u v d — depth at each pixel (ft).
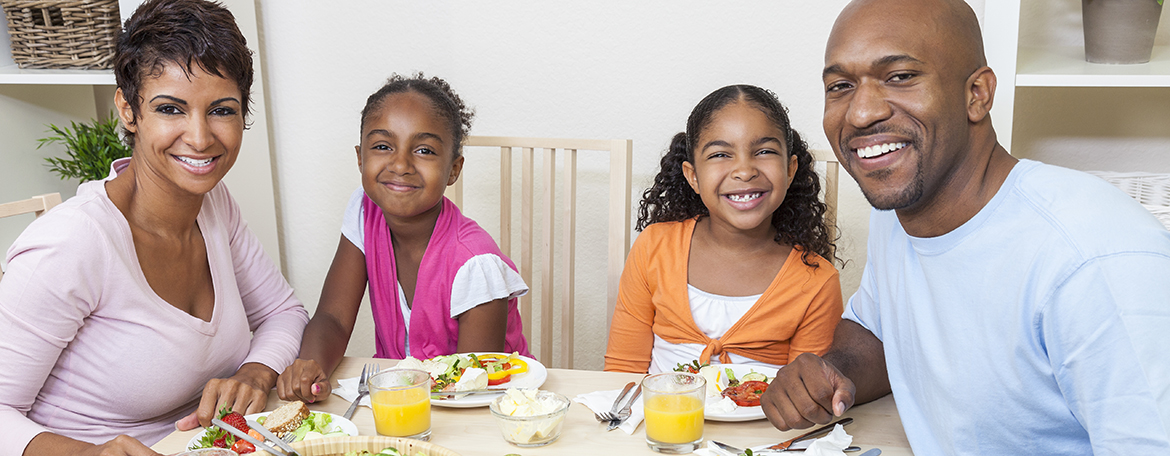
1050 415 2.48
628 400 3.07
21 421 2.90
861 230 5.99
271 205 6.89
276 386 3.38
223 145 3.17
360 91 6.65
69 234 2.99
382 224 4.36
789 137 4.35
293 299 4.22
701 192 4.29
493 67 6.37
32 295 2.96
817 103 5.84
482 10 6.29
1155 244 2.13
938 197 2.54
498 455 2.65
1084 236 2.21
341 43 6.60
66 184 6.46
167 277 3.36
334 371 3.65
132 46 3.02
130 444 2.61
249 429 2.80
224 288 3.60
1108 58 4.68
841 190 5.97
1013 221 2.40
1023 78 4.39
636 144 6.22
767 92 4.40
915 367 2.86
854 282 6.07
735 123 4.11
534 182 6.48
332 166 6.85
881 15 2.38
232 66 3.11
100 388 3.26
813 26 5.73
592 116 6.27
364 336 7.09
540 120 6.38
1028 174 2.44
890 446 2.77
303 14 6.61
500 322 4.28
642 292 4.54
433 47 6.45
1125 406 2.09
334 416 2.90
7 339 2.97
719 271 4.39
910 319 2.83
